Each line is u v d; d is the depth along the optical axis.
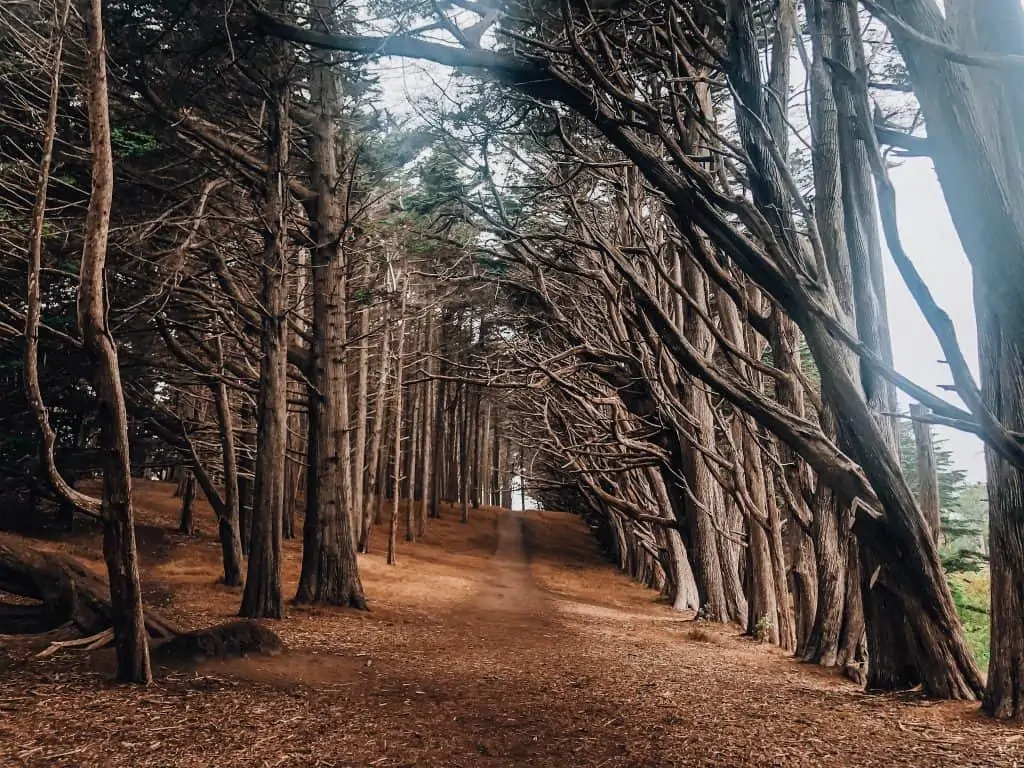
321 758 5.14
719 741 6.07
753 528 16.34
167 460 22.47
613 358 17.05
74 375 17.83
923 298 4.23
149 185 14.00
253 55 13.51
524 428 31.61
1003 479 7.05
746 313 9.77
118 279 15.02
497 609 18.47
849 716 7.06
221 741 5.30
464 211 16.06
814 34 9.65
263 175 14.88
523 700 7.56
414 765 5.14
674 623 18.72
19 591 8.06
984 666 17.23
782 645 15.04
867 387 10.20
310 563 15.71
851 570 11.48
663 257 17.83
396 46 8.16
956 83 4.32
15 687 6.19
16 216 12.82
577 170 13.26
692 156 8.71
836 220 11.20
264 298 14.31
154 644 7.77
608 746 5.88
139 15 11.67
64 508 21.48
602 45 7.66
